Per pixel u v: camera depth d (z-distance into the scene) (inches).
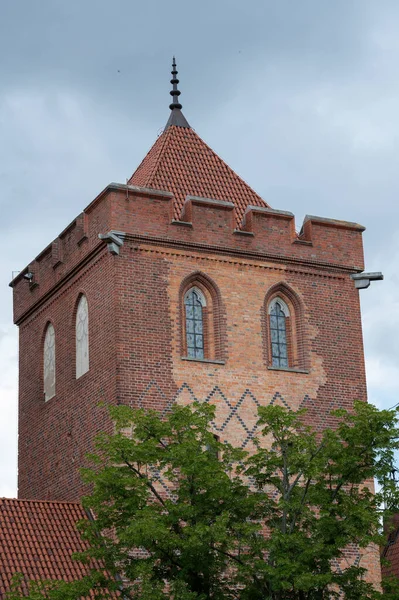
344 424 1476.4
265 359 1769.2
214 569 1390.3
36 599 1334.9
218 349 1744.6
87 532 1417.3
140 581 1513.3
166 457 1391.5
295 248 1833.2
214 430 1696.6
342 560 1718.8
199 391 1706.4
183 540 1346.0
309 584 1341.0
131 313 1695.4
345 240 1881.2
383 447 1417.3
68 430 1795.0
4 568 1517.0
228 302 1764.3
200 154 1951.3
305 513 1414.9
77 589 1364.4
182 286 1739.7
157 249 1734.7
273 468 1448.1
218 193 1892.2
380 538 1386.6
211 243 1768.0
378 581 1739.7
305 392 1784.0
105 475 1386.6
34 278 1966.0
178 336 1715.1
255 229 1808.6
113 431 1651.1
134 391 1667.1
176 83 2022.6
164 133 1974.7
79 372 1788.9
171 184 1863.9
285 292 1823.3
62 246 1875.0
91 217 1779.0
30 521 1608.0
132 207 1728.6
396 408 1434.5
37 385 1919.3
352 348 1841.8
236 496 1412.4
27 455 1926.7
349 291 1867.6
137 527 1325.0
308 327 1815.9
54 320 1888.5
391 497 1417.3
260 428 1728.6
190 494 1384.1
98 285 1744.6
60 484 1800.0
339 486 1435.8
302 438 1428.4
